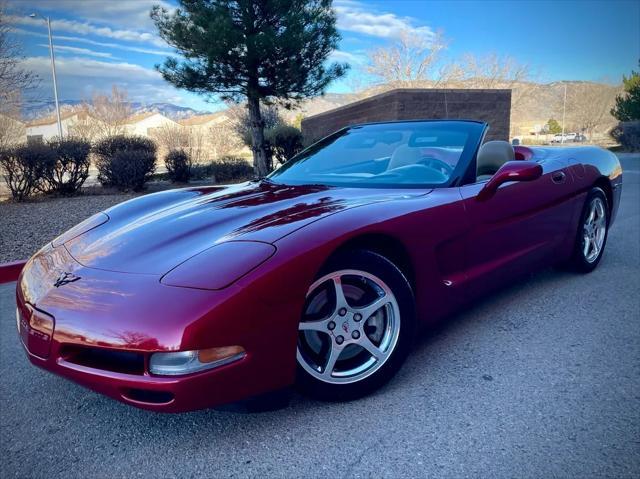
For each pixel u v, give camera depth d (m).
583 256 3.67
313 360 1.98
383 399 2.11
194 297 1.64
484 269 2.62
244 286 1.68
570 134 62.22
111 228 2.40
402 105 14.12
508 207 2.74
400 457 1.73
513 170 2.48
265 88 11.69
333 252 1.89
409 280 2.28
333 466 1.70
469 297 2.56
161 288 1.70
